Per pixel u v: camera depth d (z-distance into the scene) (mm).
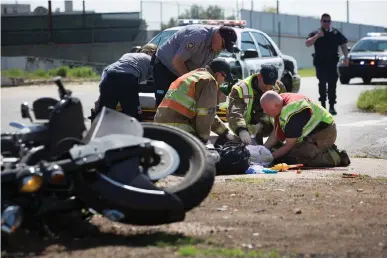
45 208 12602
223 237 13062
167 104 20328
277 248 12344
